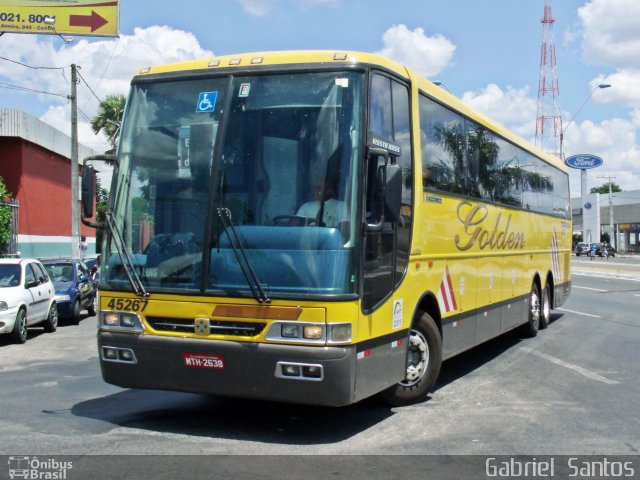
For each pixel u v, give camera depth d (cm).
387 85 707
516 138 1228
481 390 890
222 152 653
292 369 604
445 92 898
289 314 605
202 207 648
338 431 687
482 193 1021
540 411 777
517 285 1234
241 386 626
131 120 703
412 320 751
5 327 1385
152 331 656
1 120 2684
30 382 964
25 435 667
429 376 808
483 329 1027
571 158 8938
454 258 896
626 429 703
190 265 644
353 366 610
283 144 640
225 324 627
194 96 681
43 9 3188
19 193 2759
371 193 642
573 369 1038
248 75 669
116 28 3212
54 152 3127
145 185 678
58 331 1675
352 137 632
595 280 3553
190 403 805
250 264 623
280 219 625
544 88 6169
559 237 1617
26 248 2802
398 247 717
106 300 678
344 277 609
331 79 646
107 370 681
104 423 713
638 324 1620
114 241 676
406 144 752
